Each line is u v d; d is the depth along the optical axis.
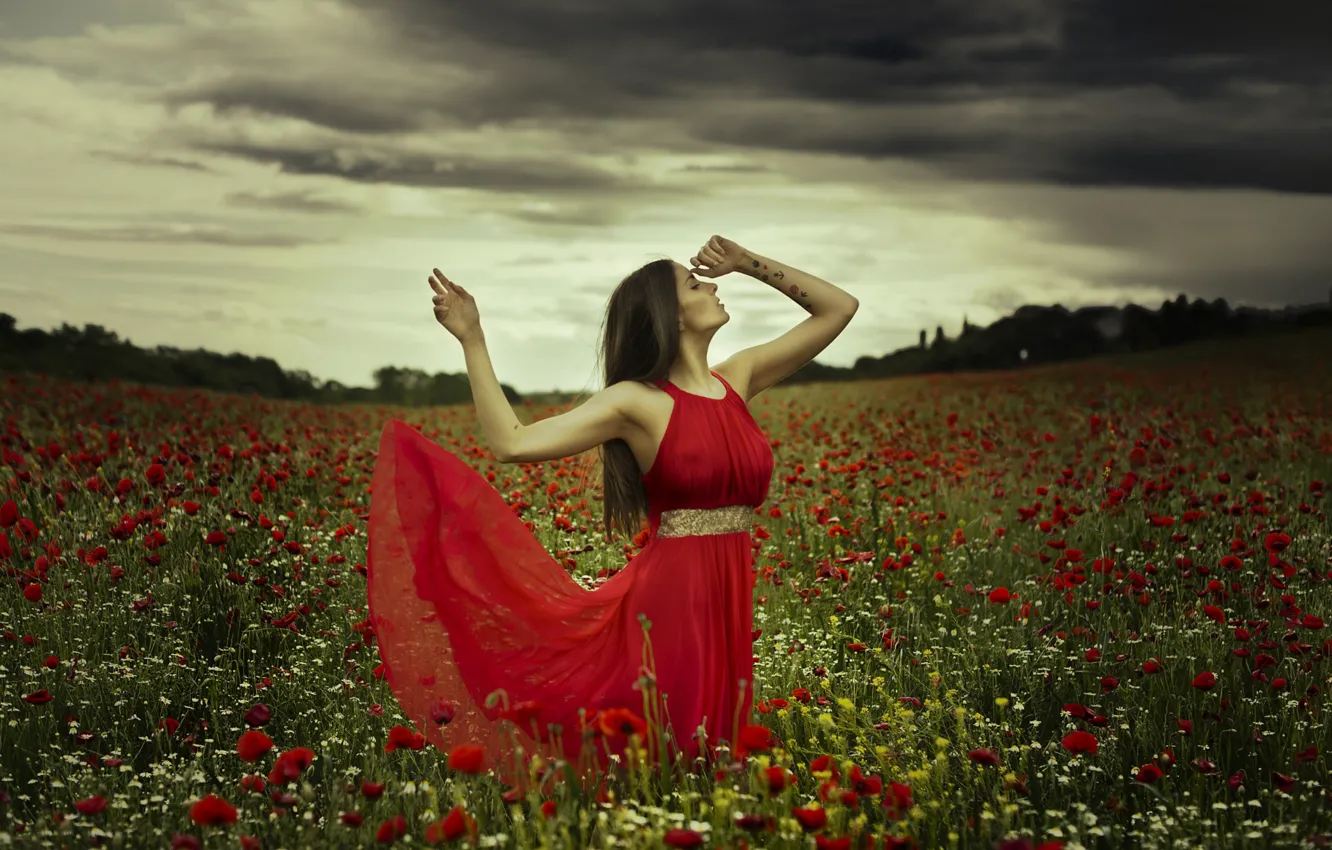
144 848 3.35
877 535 7.47
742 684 3.95
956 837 3.20
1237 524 7.10
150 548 5.74
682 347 4.29
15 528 5.87
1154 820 3.49
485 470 9.57
